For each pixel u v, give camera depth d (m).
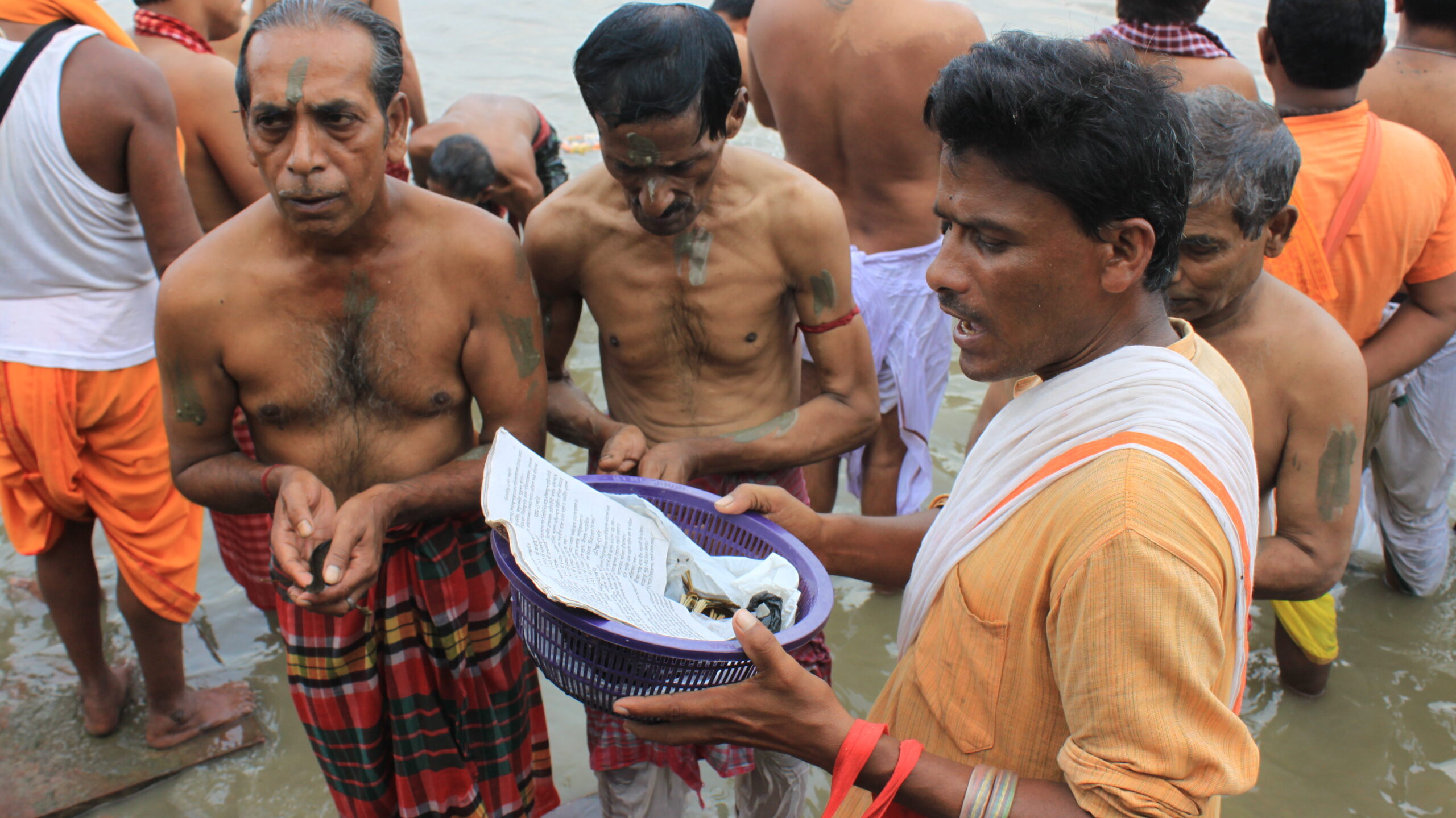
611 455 2.10
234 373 1.98
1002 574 1.25
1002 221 1.15
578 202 2.21
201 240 1.95
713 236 2.17
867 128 3.11
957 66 1.16
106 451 2.58
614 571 1.60
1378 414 3.00
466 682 2.16
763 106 3.62
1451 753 2.76
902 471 3.41
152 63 2.49
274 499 1.96
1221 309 1.88
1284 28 2.56
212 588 3.36
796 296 2.26
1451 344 2.92
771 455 2.26
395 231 1.95
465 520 2.12
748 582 1.74
